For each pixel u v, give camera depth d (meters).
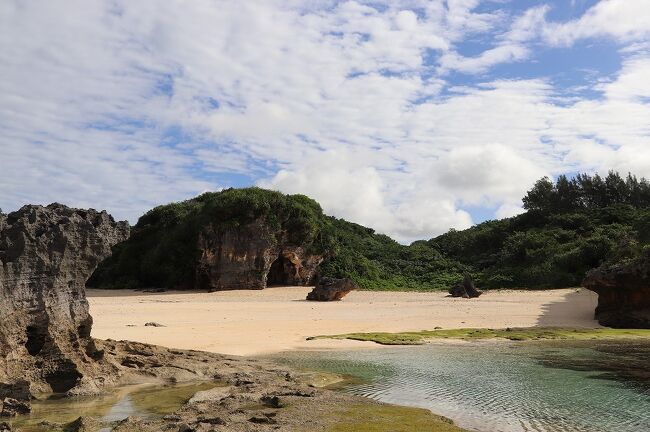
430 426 13.20
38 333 17.53
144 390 17.39
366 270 73.25
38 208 18.41
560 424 13.61
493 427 13.33
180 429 12.73
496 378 19.45
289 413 14.25
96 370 18.17
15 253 17.09
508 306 45.53
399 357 24.27
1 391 15.27
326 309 43.50
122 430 12.72
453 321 37.69
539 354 25.30
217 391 16.73
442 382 18.72
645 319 35.25
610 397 16.52
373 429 12.91
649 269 35.12
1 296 16.39
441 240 94.56
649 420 13.99
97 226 19.83
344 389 17.61
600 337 31.39
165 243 68.12
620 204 86.56
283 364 22.27
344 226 93.31
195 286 64.12
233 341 27.52
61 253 18.23
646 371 20.92
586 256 61.59
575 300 47.62
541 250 68.69
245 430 12.60
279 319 36.66
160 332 29.11
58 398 16.34
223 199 63.75
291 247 66.75
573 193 96.00
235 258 62.16
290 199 69.81
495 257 78.69
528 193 99.31
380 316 39.78
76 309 18.78
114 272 72.38
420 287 70.31
